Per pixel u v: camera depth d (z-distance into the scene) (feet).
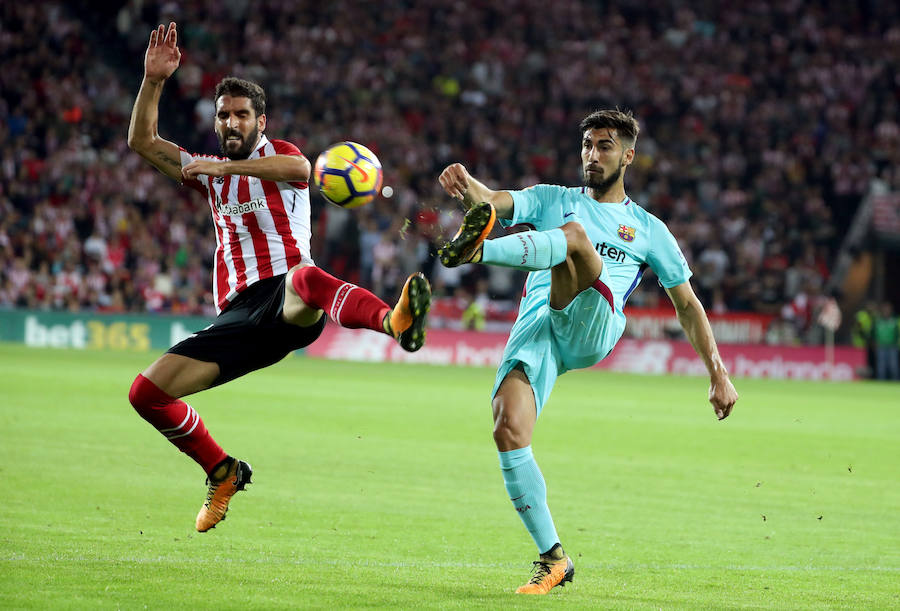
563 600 51.72
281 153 58.44
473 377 224.33
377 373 224.33
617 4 382.42
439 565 59.21
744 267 311.06
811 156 345.51
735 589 55.88
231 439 107.96
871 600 54.13
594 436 125.49
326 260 297.12
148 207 298.76
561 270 53.78
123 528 64.90
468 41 360.69
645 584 56.49
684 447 118.93
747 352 288.10
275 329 57.93
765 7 383.45
